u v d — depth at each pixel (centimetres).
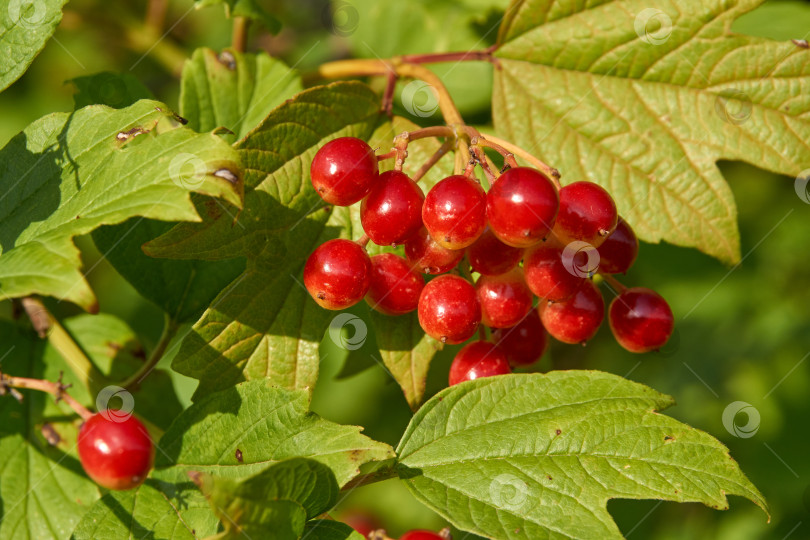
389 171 37
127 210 35
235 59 40
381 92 43
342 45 45
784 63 39
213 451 36
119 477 36
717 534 46
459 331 37
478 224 36
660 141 40
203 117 40
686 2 39
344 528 36
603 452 36
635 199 40
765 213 46
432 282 37
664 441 36
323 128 38
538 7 40
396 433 46
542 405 37
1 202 37
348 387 47
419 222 37
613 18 40
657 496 36
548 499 36
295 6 47
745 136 40
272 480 35
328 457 36
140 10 47
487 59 40
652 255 46
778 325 46
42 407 39
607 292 46
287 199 38
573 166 40
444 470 36
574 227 37
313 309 38
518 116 40
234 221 37
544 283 37
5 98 47
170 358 41
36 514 38
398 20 43
